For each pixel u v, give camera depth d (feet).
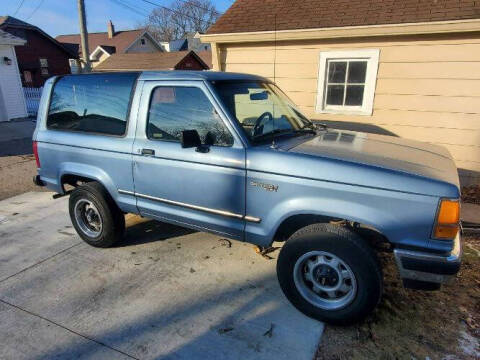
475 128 18.78
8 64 50.29
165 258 12.62
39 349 8.55
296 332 9.00
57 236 14.62
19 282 11.31
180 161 10.46
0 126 46.29
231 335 8.91
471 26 16.87
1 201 19.38
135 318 9.57
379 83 20.24
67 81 13.08
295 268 9.27
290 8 23.15
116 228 12.94
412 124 20.07
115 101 11.80
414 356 8.21
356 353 8.31
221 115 9.80
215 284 11.04
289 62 22.38
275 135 10.53
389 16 19.01
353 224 9.53
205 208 10.45
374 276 8.40
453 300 10.16
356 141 10.87
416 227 7.97
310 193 8.79
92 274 11.69
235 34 22.36
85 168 12.66
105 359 8.23
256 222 9.70
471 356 8.20
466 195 18.39
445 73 18.67
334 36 19.92
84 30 52.44
